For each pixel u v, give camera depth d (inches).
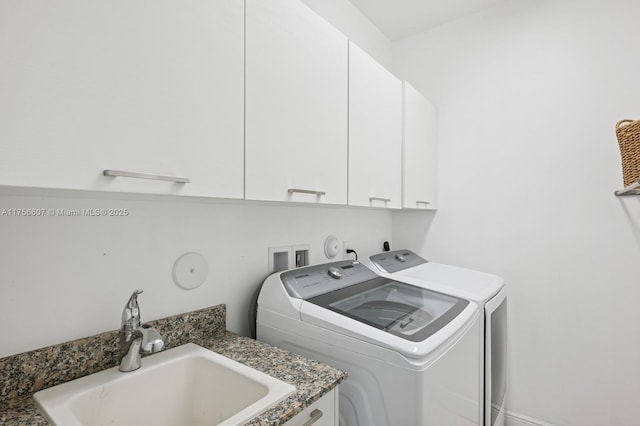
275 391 31.9
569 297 71.4
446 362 39.9
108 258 38.2
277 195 40.1
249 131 36.6
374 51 89.9
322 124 47.8
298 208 65.1
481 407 52.9
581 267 70.2
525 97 76.8
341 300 49.9
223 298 50.9
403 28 91.5
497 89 80.6
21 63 21.2
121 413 34.1
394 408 36.6
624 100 66.0
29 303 32.5
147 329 34.4
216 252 50.0
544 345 74.0
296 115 43.0
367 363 38.7
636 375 65.0
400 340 37.4
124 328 35.7
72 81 23.5
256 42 37.6
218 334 48.2
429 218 90.9
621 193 61.1
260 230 57.2
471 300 53.7
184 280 45.4
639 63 64.7
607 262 67.6
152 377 36.8
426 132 82.4
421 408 34.9
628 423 65.6
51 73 22.5
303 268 55.2
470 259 84.0
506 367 73.4
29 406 29.9
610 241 67.2
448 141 87.9
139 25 27.2
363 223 84.7
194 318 45.7
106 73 25.2
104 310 37.9
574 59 71.1
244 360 39.6
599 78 68.4
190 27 31.0
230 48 34.6
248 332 54.4
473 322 49.0
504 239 79.2
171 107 29.4
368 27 87.4
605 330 67.8
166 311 43.6
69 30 23.4
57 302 34.4
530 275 75.9
